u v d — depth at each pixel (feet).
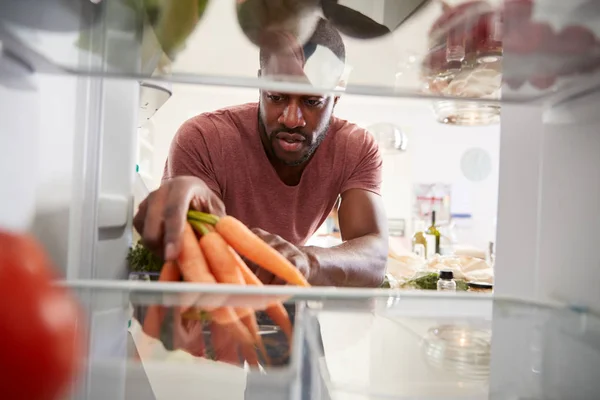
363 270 2.88
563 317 1.39
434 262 4.32
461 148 13.85
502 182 1.94
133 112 2.13
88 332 1.16
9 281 0.70
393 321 1.36
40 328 0.70
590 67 1.40
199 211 1.95
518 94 1.62
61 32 1.33
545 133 1.64
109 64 1.48
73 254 1.72
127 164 2.11
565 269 1.53
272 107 2.76
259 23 1.33
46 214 1.57
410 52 1.43
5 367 0.68
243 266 1.85
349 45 1.40
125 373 1.04
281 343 1.19
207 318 1.26
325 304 1.40
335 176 3.72
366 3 1.24
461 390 1.10
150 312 1.25
